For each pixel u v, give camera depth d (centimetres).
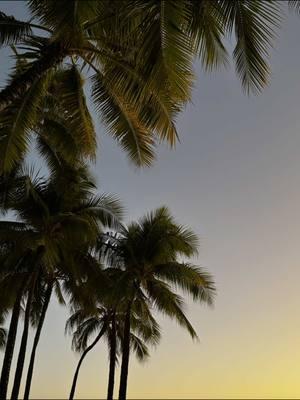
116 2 974
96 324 3691
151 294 2669
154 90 1098
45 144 2086
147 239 2644
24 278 2417
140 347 3584
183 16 957
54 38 953
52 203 2344
